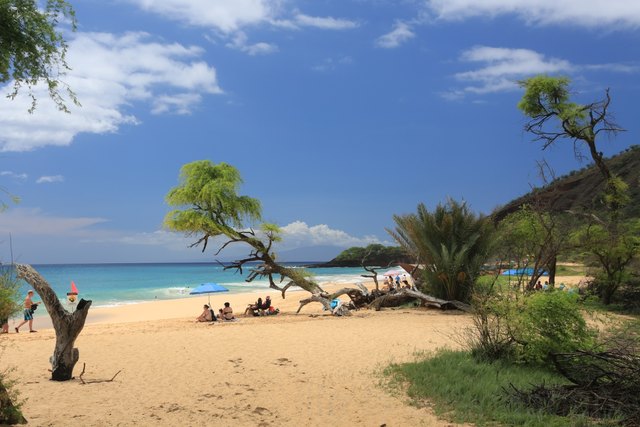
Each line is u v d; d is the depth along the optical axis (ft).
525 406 24.48
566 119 89.51
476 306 35.86
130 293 161.99
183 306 111.45
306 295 130.62
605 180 89.30
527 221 73.92
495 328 34.76
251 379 31.83
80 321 31.45
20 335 55.21
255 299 127.24
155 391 28.91
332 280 204.33
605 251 75.25
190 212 78.18
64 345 31.24
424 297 77.51
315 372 33.60
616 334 30.25
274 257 81.66
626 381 24.04
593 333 32.19
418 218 79.66
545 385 27.17
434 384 28.73
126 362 37.19
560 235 71.82
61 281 244.22
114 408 25.34
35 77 21.72
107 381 31.22
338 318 66.74
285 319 66.74
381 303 82.07
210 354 40.14
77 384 30.32
